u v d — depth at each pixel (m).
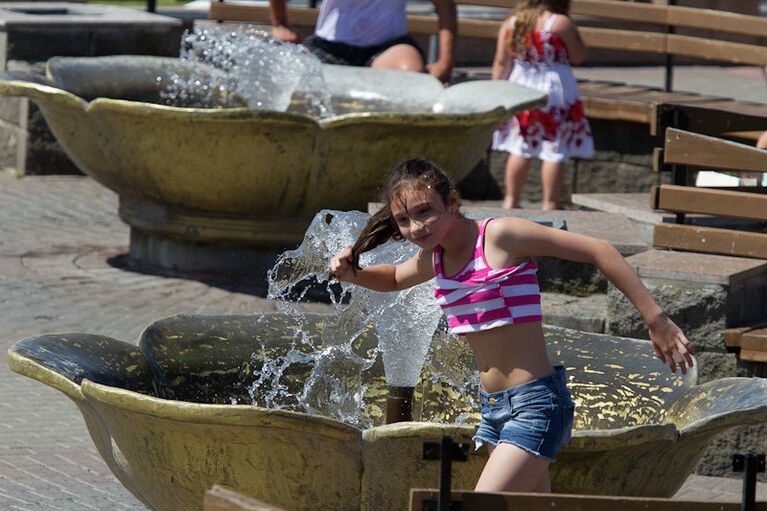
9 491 9.14
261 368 8.38
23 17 21.19
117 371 7.83
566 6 16.75
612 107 18.80
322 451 6.66
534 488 6.64
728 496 9.81
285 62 16.72
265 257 15.27
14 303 13.84
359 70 17.03
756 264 10.72
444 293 6.85
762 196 11.01
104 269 15.56
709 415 7.37
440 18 18.06
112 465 7.59
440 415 8.48
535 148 16.84
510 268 6.71
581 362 8.41
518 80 16.92
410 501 5.61
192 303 14.20
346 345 8.57
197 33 17.86
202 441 6.77
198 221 14.97
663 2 28.17
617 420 7.97
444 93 16.25
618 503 5.56
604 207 14.34
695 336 10.40
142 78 16.58
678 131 11.42
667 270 10.43
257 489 6.83
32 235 17.08
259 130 13.72
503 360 6.76
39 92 14.34
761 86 26.95
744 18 18.73
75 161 15.44
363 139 13.99
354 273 7.15
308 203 14.59
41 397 11.40
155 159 14.30
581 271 11.58
